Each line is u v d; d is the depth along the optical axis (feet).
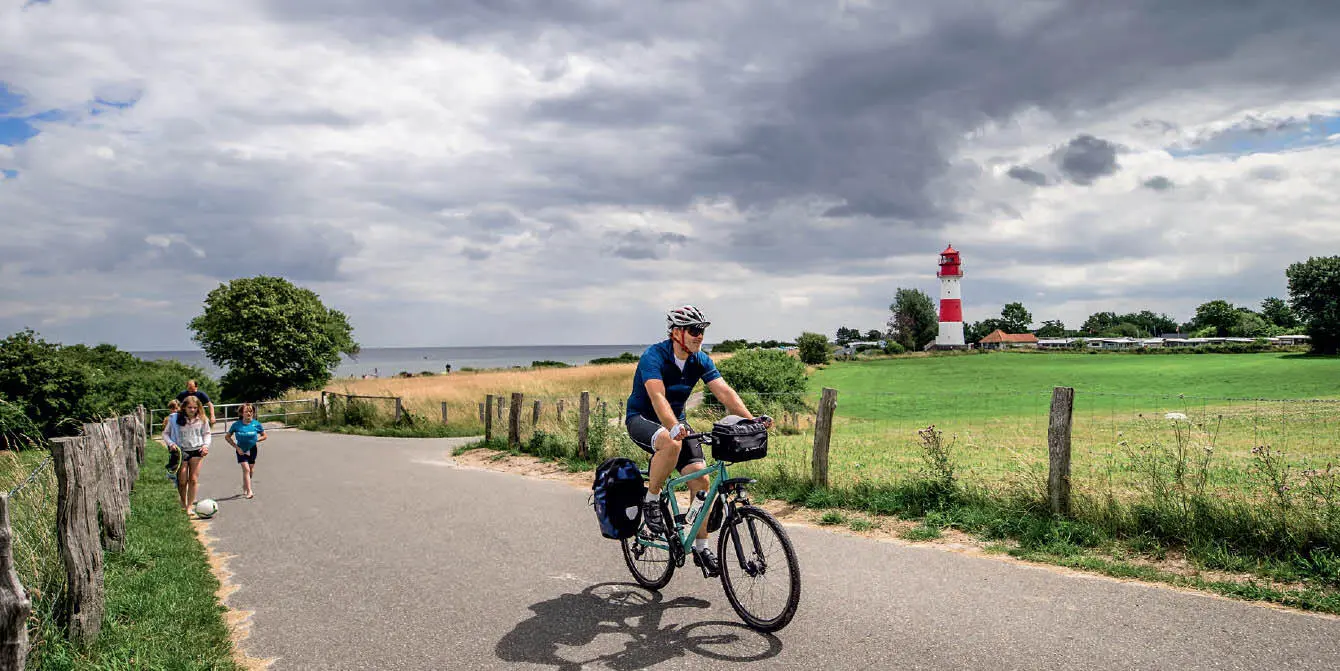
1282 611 16.10
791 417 79.25
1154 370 185.16
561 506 31.50
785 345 272.72
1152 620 15.64
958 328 379.76
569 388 129.90
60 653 14.57
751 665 13.79
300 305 177.78
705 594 18.17
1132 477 29.58
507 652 14.89
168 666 14.40
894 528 25.29
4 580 12.00
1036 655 13.92
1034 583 18.54
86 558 15.85
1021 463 38.22
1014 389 142.51
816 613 16.49
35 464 26.02
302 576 21.27
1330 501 20.36
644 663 14.08
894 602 17.17
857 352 338.75
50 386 77.66
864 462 40.01
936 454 27.78
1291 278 273.33
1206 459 26.25
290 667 14.49
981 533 23.72
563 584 19.49
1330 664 13.24
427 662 14.51
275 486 41.81
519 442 53.88
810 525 26.53
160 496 37.88
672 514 17.63
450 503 33.01
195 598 18.84
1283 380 139.54
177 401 35.37
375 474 45.93
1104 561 20.16
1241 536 20.02
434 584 19.88
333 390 151.84
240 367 170.09
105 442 23.84
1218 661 13.47
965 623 15.69
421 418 94.38
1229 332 490.90
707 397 79.30
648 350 16.87
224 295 174.60
